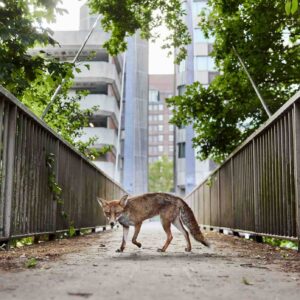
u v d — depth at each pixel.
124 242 3.04
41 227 3.79
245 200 4.75
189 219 3.11
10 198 2.91
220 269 2.01
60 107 6.36
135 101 24.31
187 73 22.03
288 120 3.21
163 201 3.12
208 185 7.48
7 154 2.93
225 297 1.32
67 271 1.87
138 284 1.53
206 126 6.70
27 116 3.30
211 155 7.20
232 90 6.50
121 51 6.31
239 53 6.12
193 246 3.61
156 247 3.44
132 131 24.08
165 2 6.30
